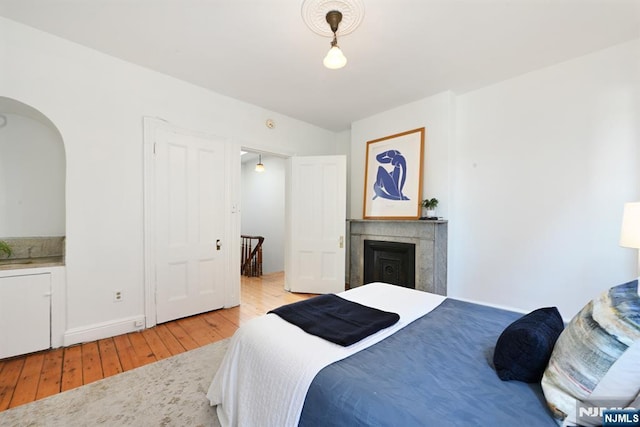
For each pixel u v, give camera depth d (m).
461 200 3.38
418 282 3.41
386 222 3.75
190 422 1.55
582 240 2.61
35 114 2.44
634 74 2.36
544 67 2.78
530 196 2.90
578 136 2.62
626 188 2.40
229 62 2.68
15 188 2.63
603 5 1.93
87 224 2.48
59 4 1.95
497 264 3.12
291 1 1.89
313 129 4.51
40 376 1.96
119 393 1.79
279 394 1.15
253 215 7.04
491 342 1.37
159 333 2.70
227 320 3.05
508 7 1.95
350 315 1.65
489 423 0.83
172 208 2.96
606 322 0.87
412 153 3.59
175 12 2.02
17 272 2.20
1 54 2.12
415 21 2.09
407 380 1.04
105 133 2.56
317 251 4.17
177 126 2.99
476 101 3.27
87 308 2.49
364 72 2.87
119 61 2.62
